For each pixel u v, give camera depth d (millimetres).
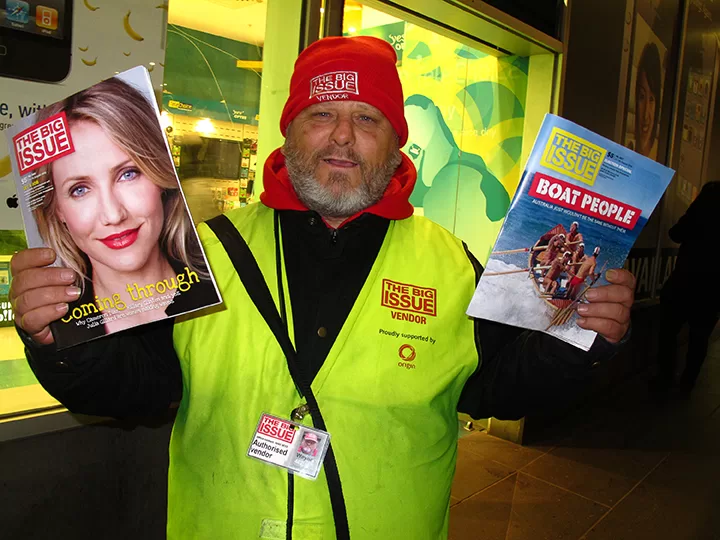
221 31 1918
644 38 4371
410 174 1313
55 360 944
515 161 3543
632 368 5066
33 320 894
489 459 3287
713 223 4398
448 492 1167
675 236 4648
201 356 1063
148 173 905
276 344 1062
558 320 1040
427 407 1093
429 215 4020
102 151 893
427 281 1160
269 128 2074
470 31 3051
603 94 3857
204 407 1058
